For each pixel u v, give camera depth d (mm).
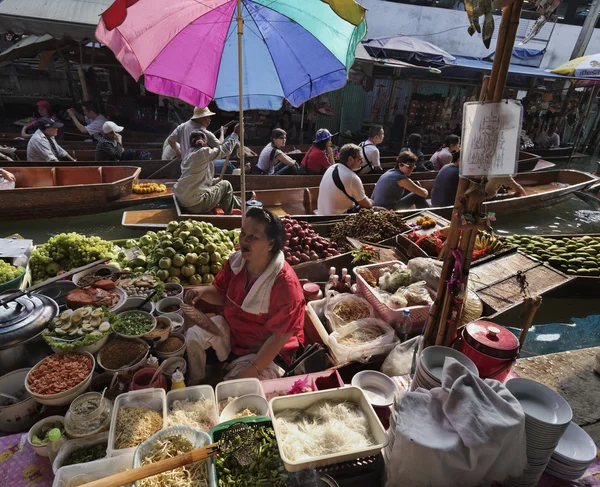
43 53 9594
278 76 3943
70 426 1938
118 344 2486
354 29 3096
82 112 11750
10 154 7254
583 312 4512
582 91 15148
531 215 7484
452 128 14484
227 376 2525
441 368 1992
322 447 1728
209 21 3357
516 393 1867
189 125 6887
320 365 2674
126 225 5082
